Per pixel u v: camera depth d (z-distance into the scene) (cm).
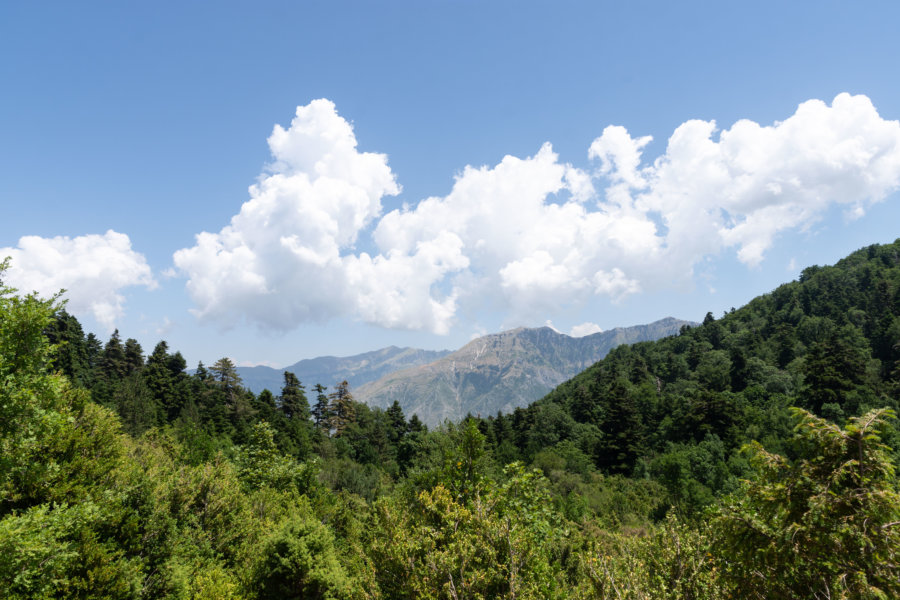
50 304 1260
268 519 2180
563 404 11431
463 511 855
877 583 517
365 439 7912
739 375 9538
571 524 2039
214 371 8425
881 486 549
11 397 1134
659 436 8250
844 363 7350
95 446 1700
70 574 1195
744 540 624
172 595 1402
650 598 711
